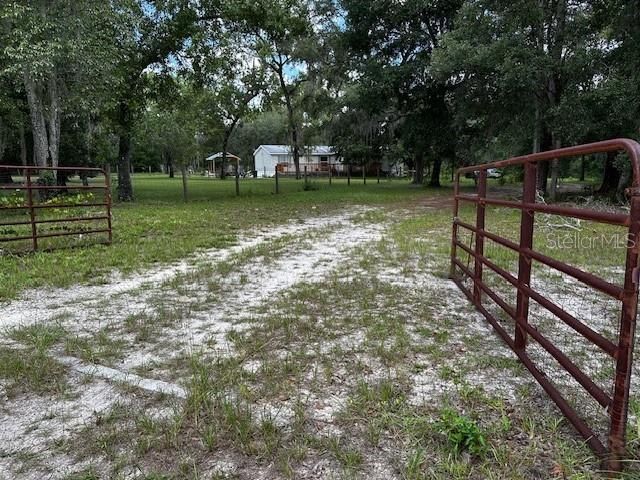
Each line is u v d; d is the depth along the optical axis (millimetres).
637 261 1549
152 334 3137
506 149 16547
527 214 2611
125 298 4031
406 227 8570
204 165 58250
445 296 4086
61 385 2391
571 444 1850
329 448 1839
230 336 3078
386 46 20922
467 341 3014
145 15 13727
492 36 11672
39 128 11297
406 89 20234
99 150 17594
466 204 13375
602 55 10938
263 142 54344
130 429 1977
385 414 2086
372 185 25391
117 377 2477
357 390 2328
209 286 4410
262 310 3650
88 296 4105
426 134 20844
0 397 2281
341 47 22281
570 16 11641
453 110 17938
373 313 3572
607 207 10086
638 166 1508
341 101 25469
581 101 11055
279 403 2199
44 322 3377
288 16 15836
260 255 5965
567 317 2027
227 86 17188
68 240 6805
